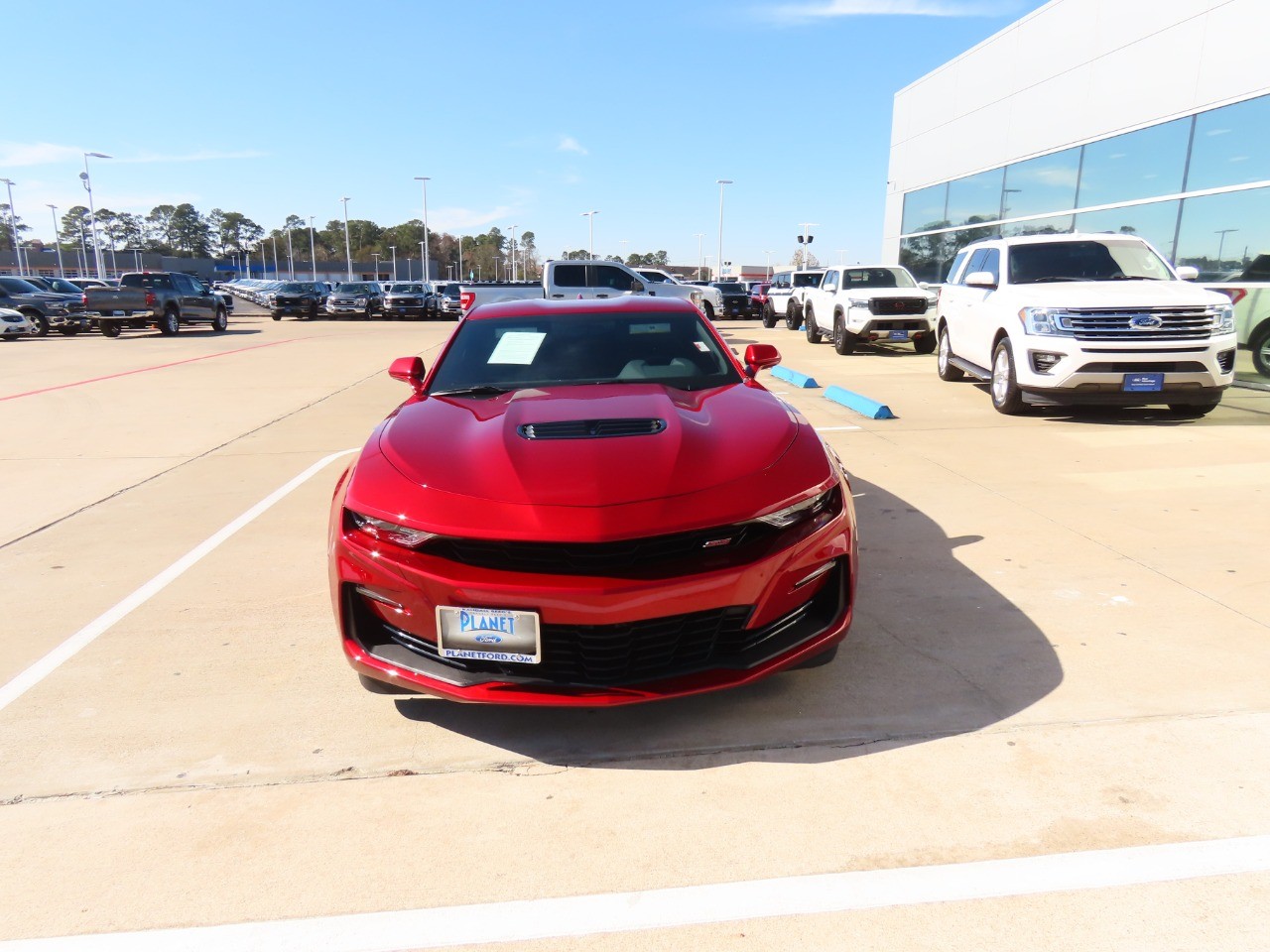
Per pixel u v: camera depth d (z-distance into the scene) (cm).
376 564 262
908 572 408
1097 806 231
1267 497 521
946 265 1739
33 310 2328
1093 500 525
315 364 1505
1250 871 204
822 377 1151
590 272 1853
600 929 192
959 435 732
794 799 239
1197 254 1055
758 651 266
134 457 719
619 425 300
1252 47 957
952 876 206
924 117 1802
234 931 195
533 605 244
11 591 414
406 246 13412
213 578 426
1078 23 1280
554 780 253
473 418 323
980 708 284
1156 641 329
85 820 237
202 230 14962
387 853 221
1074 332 728
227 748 273
